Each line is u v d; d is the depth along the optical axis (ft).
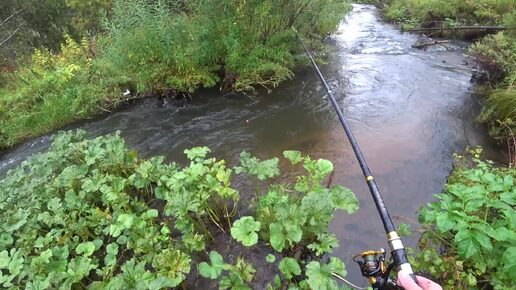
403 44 27.86
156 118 19.11
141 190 12.17
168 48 20.04
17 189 11.44
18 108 20.35
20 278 8.58
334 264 8.15
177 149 16.20
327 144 15.47
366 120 17.19
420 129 16.01
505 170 11.41
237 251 10.02
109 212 11.07
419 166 13.52
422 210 8.83
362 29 33.04
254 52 20.97
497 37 19.35
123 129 18.37
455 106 17.69
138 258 9.53
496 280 7.65
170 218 11.19
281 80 21.90
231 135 16.97
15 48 28.55
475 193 8.49
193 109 19.65
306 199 9.18
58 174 12.57
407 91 19.71
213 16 20.40
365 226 10.87
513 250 6.98
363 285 9.07
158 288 7.33
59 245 9.71
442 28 27.78
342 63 24.48
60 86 21.15
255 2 20.61
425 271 8.54
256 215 10.62
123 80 20.67
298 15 23.62
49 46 30.86
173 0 23.08
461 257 8.05
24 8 29.78
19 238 10.31
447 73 21.52
